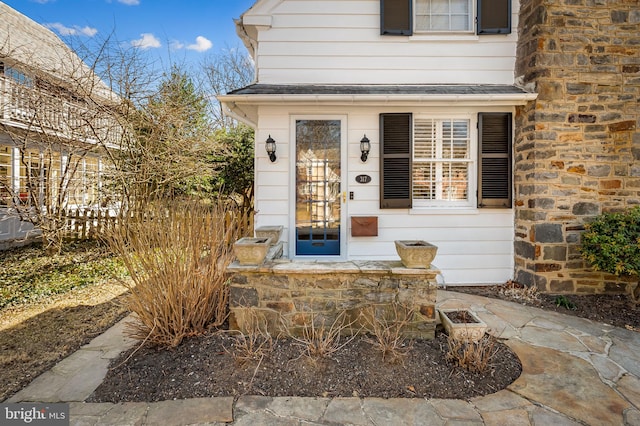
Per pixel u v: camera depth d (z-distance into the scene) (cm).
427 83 501
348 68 503
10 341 302
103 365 255
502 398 213
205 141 768
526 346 285
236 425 189
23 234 752
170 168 715
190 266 288
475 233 490
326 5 500
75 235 740
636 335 311
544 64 433
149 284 279
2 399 214
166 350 267
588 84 432
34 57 736
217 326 303
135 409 203
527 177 451
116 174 649
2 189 669
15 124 607
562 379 234
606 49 433
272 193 493
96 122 638
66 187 618
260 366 242
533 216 438
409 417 195
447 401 210
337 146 496
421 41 501
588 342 295
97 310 382
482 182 484
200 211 320
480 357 241
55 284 479
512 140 484
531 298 416
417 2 510
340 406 205
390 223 491
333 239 499
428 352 261
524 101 445
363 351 260
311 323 283
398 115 480
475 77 500
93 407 205
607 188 432
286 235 492
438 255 490
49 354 276
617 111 431
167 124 712
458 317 303
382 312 284
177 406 205
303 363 245
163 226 293
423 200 500
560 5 432
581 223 432
